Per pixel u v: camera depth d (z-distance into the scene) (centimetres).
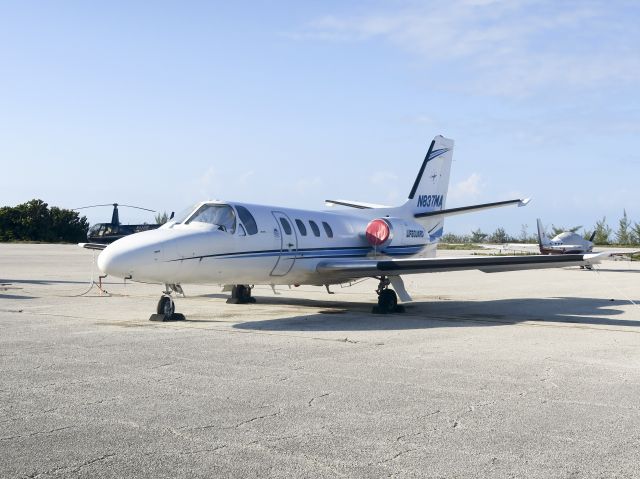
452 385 755
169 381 757
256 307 1652
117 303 1677
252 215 1454
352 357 926
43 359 886
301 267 1562
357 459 502
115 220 4622
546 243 4534
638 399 698
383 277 1586
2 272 2831
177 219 1412
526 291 2272
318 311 1570
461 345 1052
